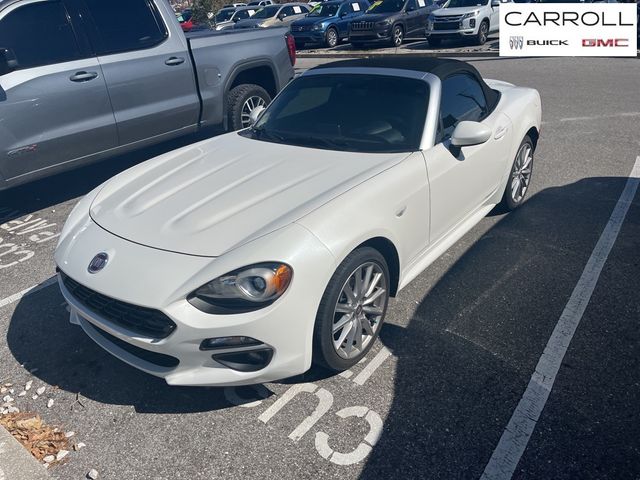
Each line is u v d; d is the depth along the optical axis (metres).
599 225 4.72
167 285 2.53
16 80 4.81
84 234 3.03
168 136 6.18
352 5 20.44
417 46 17.52
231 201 3.01
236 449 2.61
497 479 2.40
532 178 5.89
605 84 10.27
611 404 2.78
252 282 2.49
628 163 6.21
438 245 3.80
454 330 3.41
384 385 2.97
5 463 2.52
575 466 2.44
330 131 3.75
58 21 5.12
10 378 3.17
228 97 6.73
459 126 3.53
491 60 13.70
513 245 4.43
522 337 3.32
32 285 4.19
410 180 3.24
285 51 7.31
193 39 6.20
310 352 2.75
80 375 3.17
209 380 2.62
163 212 3.01
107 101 5.44
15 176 5.00
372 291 3.11
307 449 2.59
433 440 2.61
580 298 3.69
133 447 2.65
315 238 2.65
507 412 2.75
